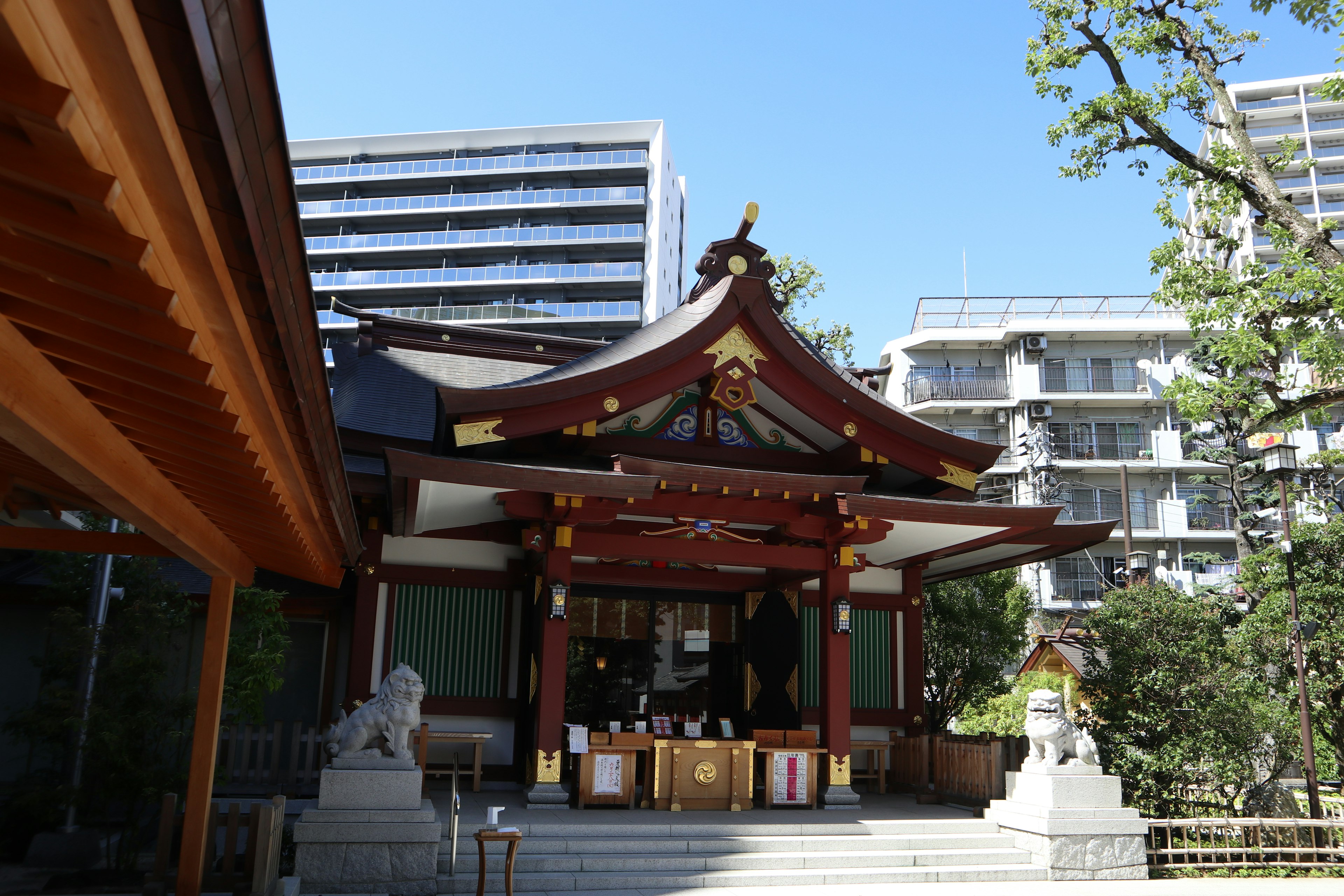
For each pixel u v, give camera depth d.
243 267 2.96
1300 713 13.62
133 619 9.61
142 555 6.61
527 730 12.53
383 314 17.83
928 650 18.80
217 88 2.15
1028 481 41.03
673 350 11.85
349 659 12.94
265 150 2.57
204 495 5.69
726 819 10.76
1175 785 12.77
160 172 2.31
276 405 4.23
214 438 4.28
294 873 8.50
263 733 11.42
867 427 12.72
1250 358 12.70
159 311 2.84
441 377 17.36
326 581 9.77
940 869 10.04
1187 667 12.98
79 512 9.74
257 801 11.01
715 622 14.48
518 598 13.59
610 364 11.61
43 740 9.41
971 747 12.45
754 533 13.75
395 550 13.22
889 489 14.66
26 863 9.20
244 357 3.49
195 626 13.10
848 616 12.39
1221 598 19.56
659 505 11.74
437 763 12.87
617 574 13.71
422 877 8.66
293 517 6.35
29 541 6.48
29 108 1.84
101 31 1.77
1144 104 14.41
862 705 15.22
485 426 11.25
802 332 28.39
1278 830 11.38
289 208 2.91
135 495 4.63
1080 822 10.48
